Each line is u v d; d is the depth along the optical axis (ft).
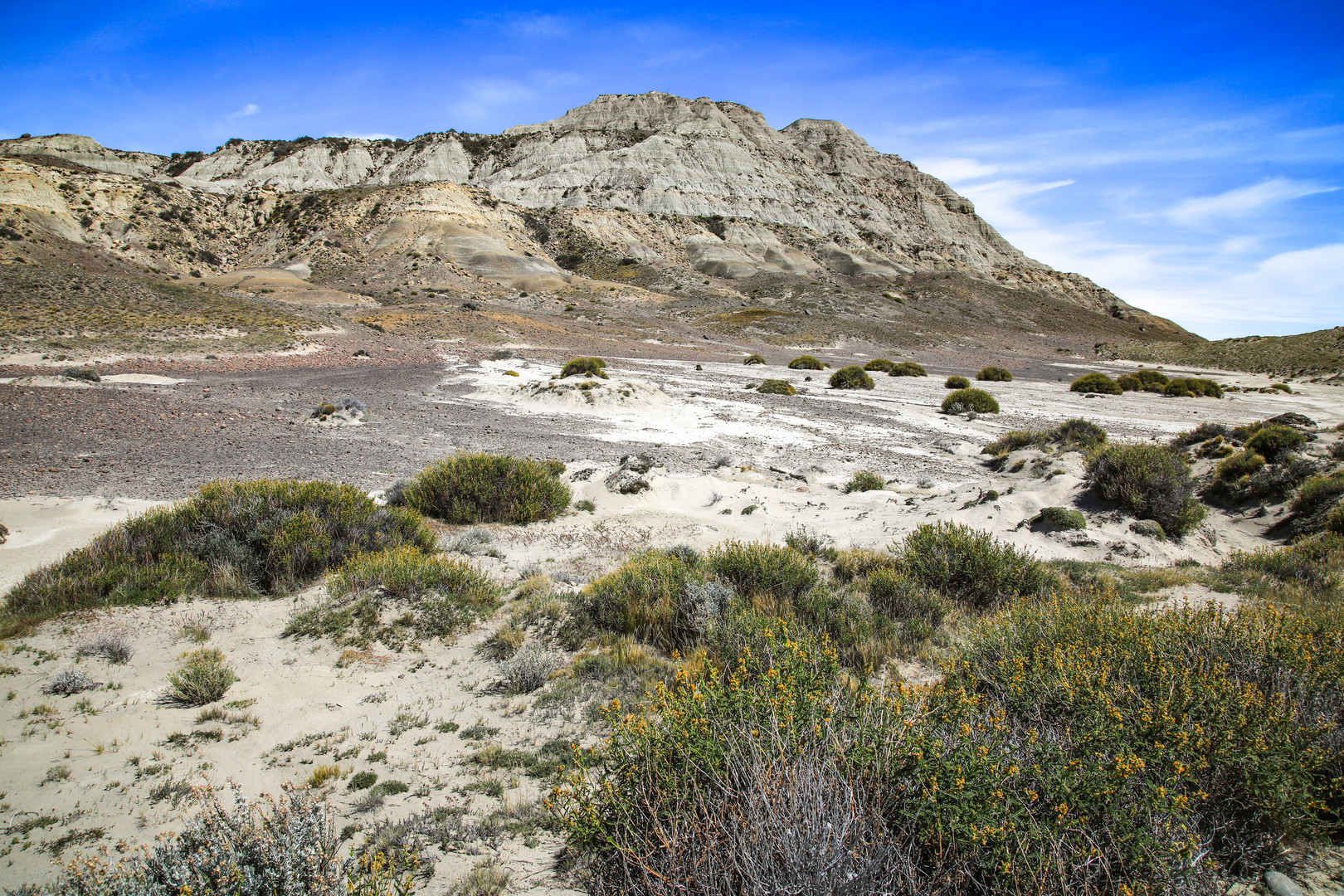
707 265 447.01
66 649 19.11
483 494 38.42
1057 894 7.50
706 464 57.77
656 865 8.51
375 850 10.74
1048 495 38.55
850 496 45.96
